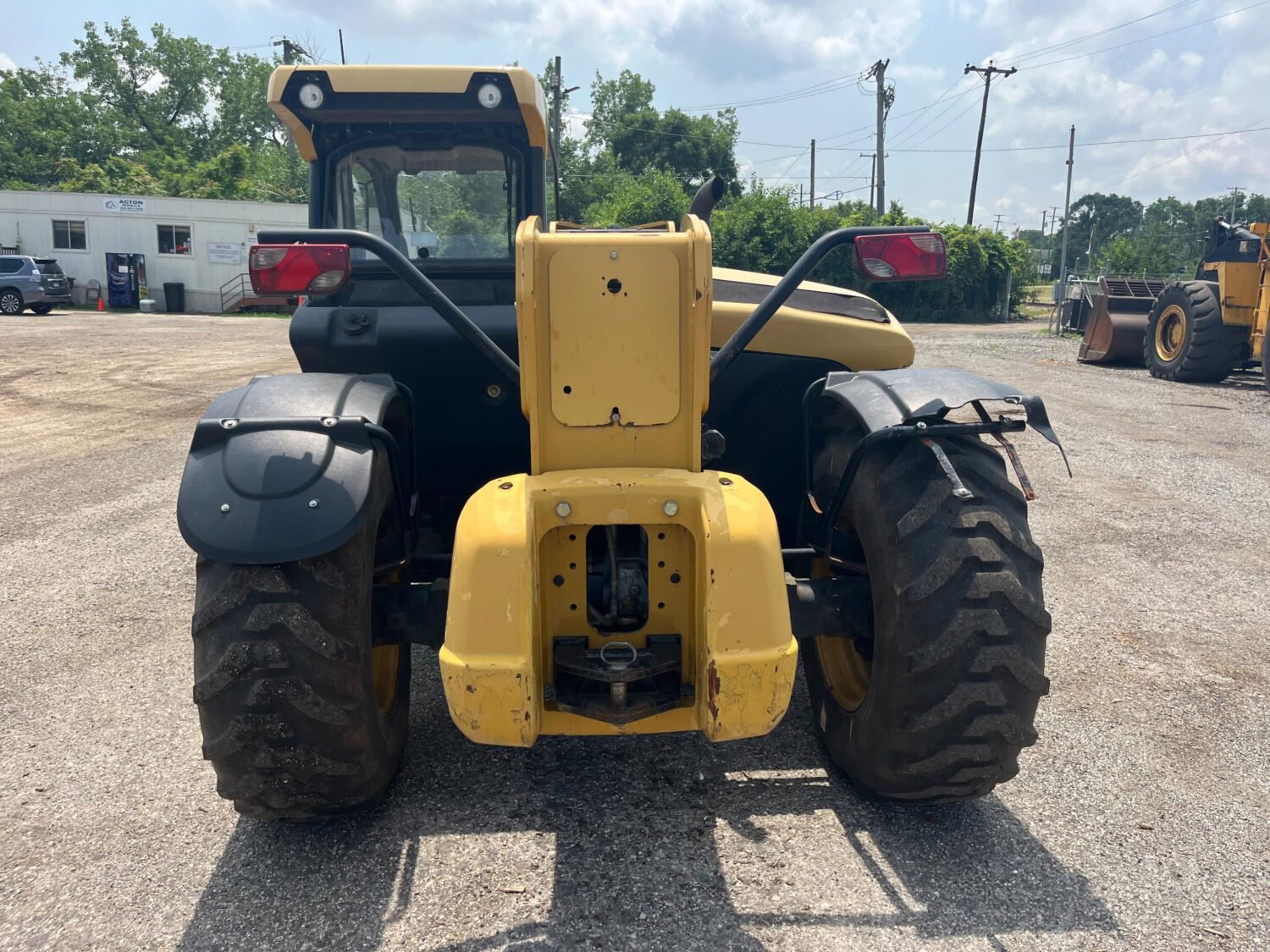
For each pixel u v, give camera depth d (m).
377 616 2.59
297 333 3.28
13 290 27.44
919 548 2.37
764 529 2.27
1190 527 5.98
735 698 2.21
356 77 3.37
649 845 2.60
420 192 3.76
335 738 2.33
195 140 67.31
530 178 3.71
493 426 3.44
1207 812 2.79
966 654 2.31
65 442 8.87
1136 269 57.00
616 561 2.47
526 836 2.65
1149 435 9.17
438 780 2.96
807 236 36.31
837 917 2.31
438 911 2.34
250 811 2.47
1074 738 3.25
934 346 19.62
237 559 2.17
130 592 4.83
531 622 2.21
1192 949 2.21
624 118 57.53
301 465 2.27
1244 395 12.05
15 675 3.81
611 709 2.35
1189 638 4.18
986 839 2.64
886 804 2.81
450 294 3.65
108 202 33.25
